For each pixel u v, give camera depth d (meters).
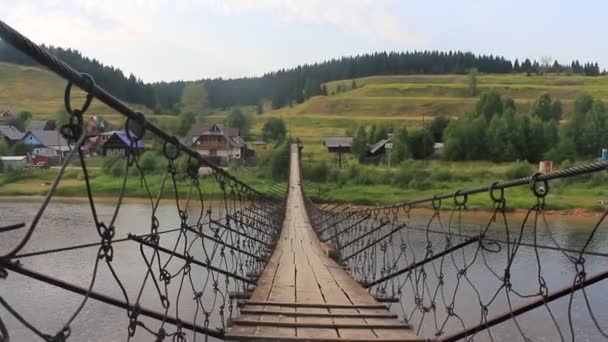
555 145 47.88
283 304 4.92
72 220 22.81
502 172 40.50
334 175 40.59
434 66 119.62
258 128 74.25
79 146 1.54
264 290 5.76
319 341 3.73
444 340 3.39
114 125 55.16
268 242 11.12
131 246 16.02
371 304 5.01
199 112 79.31
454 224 24.55
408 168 41.19
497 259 15.48
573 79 99.56
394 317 4.53
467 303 11.00
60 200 29.86
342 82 115.00
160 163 31.70
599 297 11.50
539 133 48.12
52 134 49.06
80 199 30.11
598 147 47.75
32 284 11.37
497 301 11.12
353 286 6.05
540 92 87.31
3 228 1.45
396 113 84.38
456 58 122.00
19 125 60.69
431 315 10.16
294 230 12.96
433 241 18.61
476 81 97.56
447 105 84.50
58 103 80.19
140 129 2.15
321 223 13.95
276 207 14.66
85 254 14.58
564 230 23.56
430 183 38.62
